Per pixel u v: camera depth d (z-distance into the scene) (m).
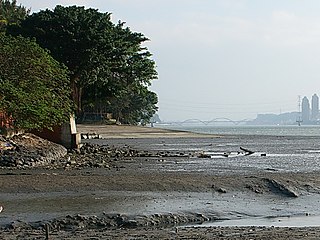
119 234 14.07
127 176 23.34
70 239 13.31
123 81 83.88
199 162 35.25
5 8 105.38
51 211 16.98
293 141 78.50
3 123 35.91
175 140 77.75
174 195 19.86
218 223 16.41
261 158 40.12
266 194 20.70
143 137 85.56
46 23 74.25
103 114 114.19
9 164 29.08
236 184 21.64
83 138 76.69
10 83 36.38
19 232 14.39
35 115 36.62
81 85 78.12
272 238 13.18
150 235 13.84
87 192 20.19
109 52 75.62
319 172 26.97
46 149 34.16
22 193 19.89
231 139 84.94
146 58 84.00
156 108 147.88
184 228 15.17
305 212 18.14
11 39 41.16
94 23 75.12
